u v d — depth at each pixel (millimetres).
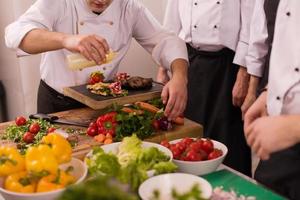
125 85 1537
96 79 1562
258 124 874
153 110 1402
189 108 1934
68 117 1453
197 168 1031
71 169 960
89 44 1270
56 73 1600
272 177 1173
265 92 1145
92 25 1554
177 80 1414
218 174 1054
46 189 854
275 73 1090
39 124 1348
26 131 1305
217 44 1776
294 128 823
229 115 1855
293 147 1134
